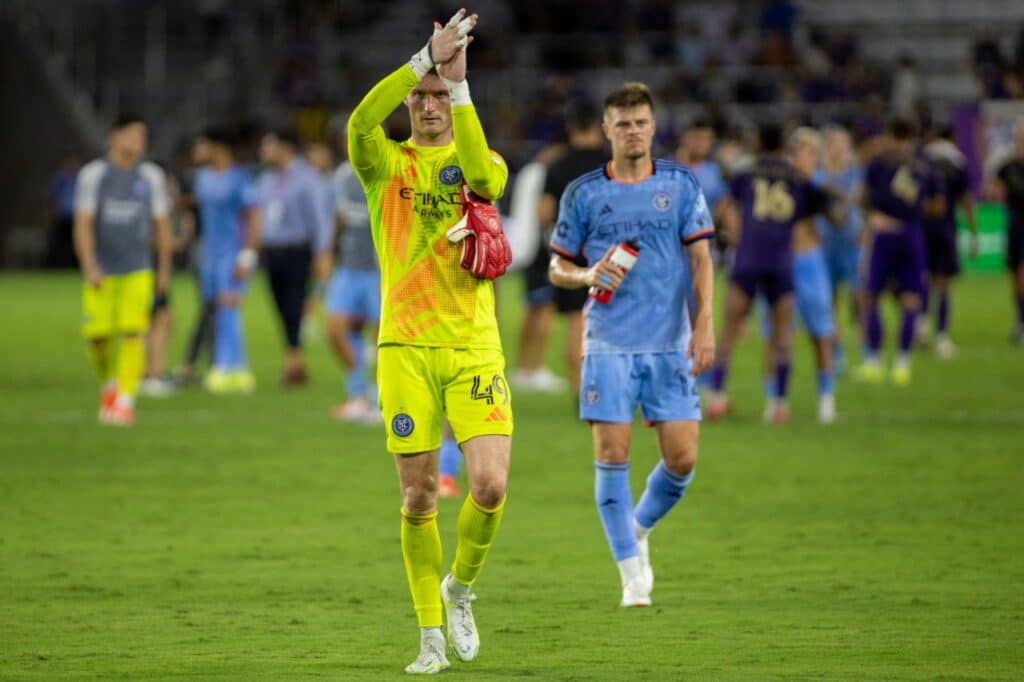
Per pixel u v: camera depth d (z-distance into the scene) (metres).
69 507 33.94
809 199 46.62
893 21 137.62
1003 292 102.56
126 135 46.84
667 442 25.27
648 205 25.30
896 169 58.81
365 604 24.94
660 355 25.22
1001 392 56.19
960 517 32.53
